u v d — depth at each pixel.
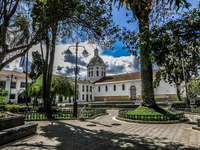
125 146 4.76
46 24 7.31
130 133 6.48
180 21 3.33
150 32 3.40
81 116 10.16
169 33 3.43
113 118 11.32
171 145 4.83
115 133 6.48
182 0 3.19
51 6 6.58
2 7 6.23
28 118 10.38
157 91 39.16
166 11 4.67
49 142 5.18
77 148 4.57
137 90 43.97
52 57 13.89
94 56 63.03
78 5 6.76
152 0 4.88
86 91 51.59
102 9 6.77
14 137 5.36
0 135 4.72
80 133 6.50
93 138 5.70
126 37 4.33
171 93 37.12
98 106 22.78
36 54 32.50
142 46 3.50
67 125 8.40
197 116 12.30
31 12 7.53
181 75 21.12
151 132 6.65
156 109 10.51
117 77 52.72
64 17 7.15
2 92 8.83
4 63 5.95
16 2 6.30
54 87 16.97
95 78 58.53
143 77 11.21
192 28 3.16
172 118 9.09
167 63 3.26
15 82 34.22
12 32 8.25
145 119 9.13
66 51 13.32
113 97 49.22
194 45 3.32
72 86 19.61
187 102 17.86
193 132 6.59
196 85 15.22
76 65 13.34
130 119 9.66
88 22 7.31
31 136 5.97
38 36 7.27
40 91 16.55
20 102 34.69
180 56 3.55
